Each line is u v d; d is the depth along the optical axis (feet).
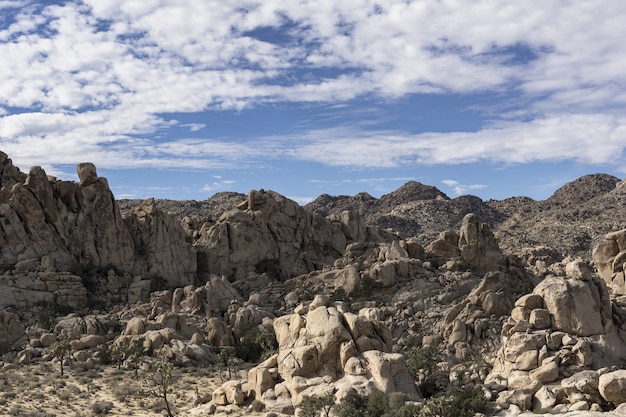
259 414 185.37
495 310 267.80
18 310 311.27
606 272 251.60
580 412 146.51
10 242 343.87
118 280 364.17
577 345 185.47
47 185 362.33
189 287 336.29
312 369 196.75
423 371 212.64
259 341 278.26
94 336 277.85
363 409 173.37
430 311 298.76
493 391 182.50
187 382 239.71
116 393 220.64
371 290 323.16
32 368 251.80
